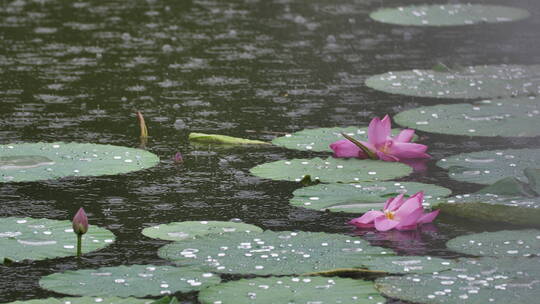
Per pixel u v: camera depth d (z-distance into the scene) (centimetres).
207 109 1088
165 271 612
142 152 906
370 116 1063
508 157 887
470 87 1165
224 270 613
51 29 1493
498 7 1709
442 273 607
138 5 1698
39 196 814
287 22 1574
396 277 602
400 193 789
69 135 984
